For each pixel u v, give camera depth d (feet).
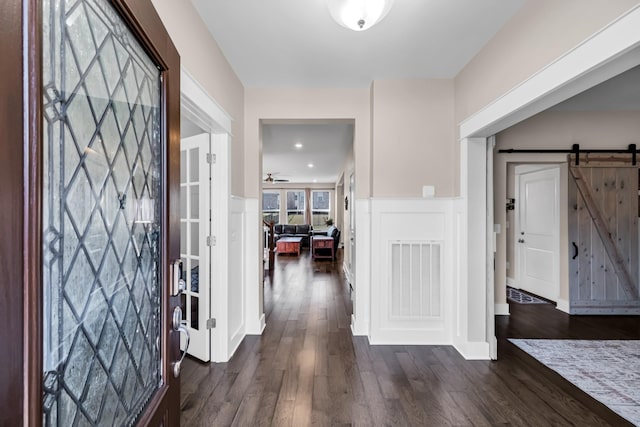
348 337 10.09
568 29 5.08
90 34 2.37
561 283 13.06
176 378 3.59
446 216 9.62
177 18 5.48
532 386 7.24
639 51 4.12
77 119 2.25
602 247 12.52
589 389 7.14
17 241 1.64
